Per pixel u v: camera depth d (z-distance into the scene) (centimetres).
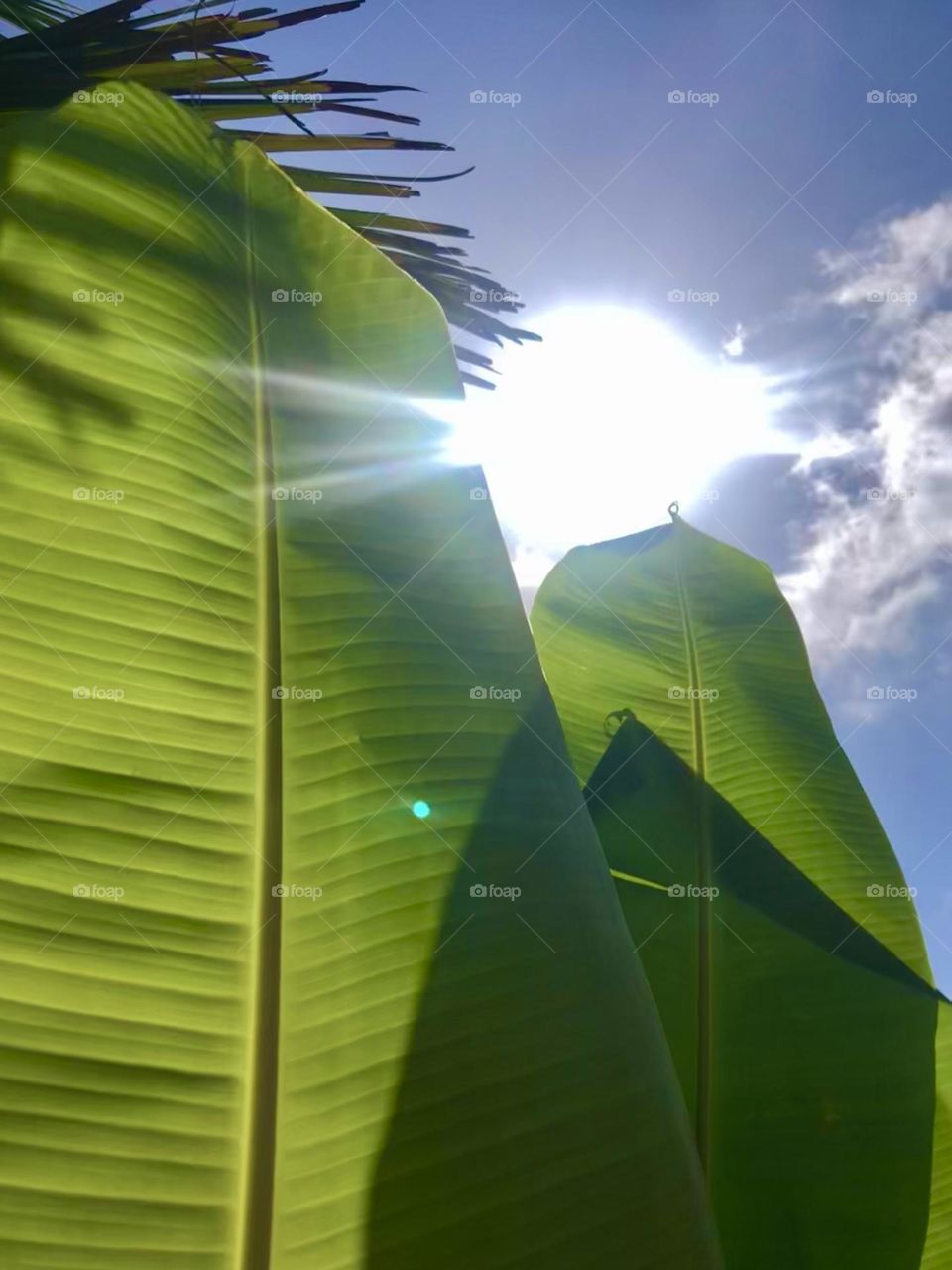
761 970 121
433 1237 61
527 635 77
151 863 60
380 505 74
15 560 61
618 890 125
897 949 126
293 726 66
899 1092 115
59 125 68
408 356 77
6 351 62
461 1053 65
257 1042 60
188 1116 58
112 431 65
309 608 69
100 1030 57
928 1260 112
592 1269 64
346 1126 61
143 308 67
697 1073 115
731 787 134
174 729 63
